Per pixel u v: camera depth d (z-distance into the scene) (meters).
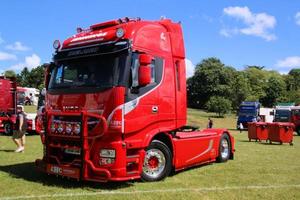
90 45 9.75
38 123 10.98
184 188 9.30
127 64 9.17
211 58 104.75
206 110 87.19
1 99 25.97
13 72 107.00
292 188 9.48
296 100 115.50
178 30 11.04
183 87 10.97
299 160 14.77
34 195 8.38
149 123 9.74
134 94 9.32
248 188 9.38
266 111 57.59
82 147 9.13
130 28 9.63
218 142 13.67
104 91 9.09
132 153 9.47
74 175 9.26
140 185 9.53
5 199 8.01
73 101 9.56
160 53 10.29
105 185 9.47
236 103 97.94
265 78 123.75
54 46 10.45
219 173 11.52
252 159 14.91
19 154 15.04
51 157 9.95
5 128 25.00
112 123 8.91
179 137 11.27
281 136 22.98
